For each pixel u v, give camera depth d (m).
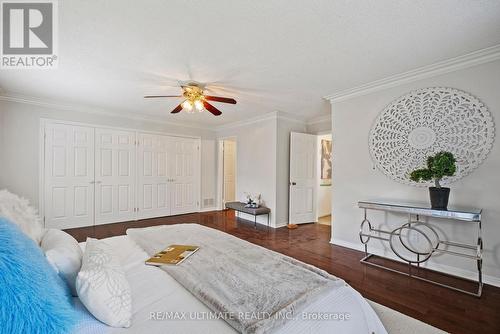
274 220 4.60
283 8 1.67
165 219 5.11
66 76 2.87
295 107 4.25
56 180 4.09
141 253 1.75
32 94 3.61
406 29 1.92
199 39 2.06
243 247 1.85
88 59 2.44
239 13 1.72
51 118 4.03
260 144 4.97
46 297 0.81
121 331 0.93
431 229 2.54
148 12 1.71
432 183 2.62
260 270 1.45
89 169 4.42
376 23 1.84
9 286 0.75
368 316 1.37
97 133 4.50
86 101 3.94
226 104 4.08
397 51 2.27
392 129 2.94
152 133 5.20
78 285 0.99
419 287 2.28
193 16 1.75
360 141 3.27
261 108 4.33
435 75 2.61
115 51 2.27
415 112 2.75
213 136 6.26
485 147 2.31
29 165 3.85
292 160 4.75
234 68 2.64
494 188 2.27
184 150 5.71
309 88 3.26
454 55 2.34
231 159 6.74
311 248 3.40
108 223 4.62
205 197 6.12
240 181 5.48
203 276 1.35
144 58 2.41
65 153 4.17
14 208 1.32
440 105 2.57
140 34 1.99
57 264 1.09
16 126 3.74
